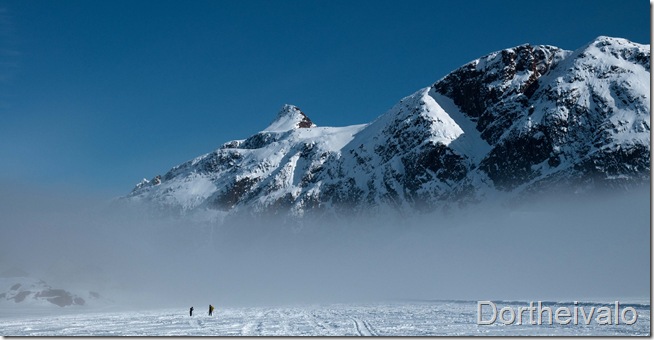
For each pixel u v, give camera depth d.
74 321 96.94
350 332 65.06
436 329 65.94
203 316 103.06
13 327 85.69
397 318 84.25
